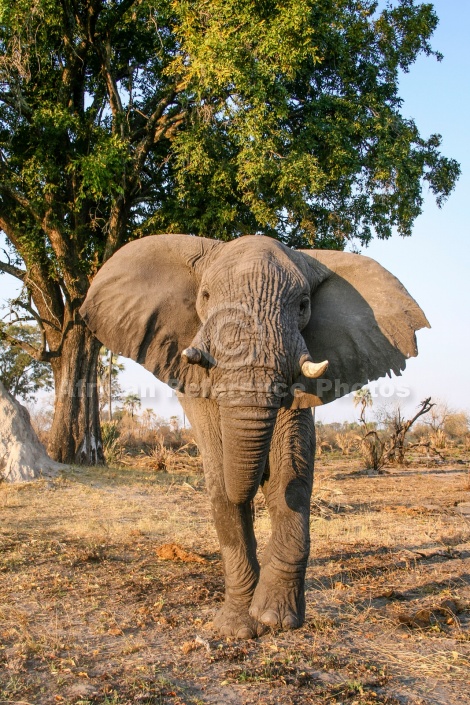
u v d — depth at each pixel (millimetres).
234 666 4703
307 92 18547
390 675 4672
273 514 5227
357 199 18344
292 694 4297
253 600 5148
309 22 16422
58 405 18703
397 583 6922
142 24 18953
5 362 40719
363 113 18125
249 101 15711
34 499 12148
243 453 4480
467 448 29281
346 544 8750
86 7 18203
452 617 5820
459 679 4645
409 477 18031
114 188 17359
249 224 18172
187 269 5613
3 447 14219
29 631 5391
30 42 17109
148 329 5465
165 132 18422
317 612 5910
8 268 19500
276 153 16078
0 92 17859
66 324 18734
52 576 6977
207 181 17188
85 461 18547
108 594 6395
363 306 5539
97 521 10156
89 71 20578
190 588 6574
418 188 18266
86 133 18188
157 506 12016
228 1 15516
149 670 4633
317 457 25156
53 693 4297
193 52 16031
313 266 5637
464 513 11938
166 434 30750
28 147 18828
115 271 5645
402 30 19750
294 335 4668
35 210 17891
